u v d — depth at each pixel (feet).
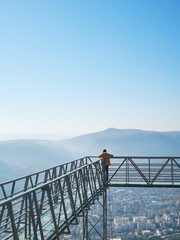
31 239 30.22
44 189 27.02
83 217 44.37
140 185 65.10
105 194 64.95
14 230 19.75
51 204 27.14
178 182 66.49
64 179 37.27
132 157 65.57
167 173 64.75
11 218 19.72
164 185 64.39
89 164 49.55
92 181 52.85
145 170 65.77
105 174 65.51
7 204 19.49
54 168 44.93
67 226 32.65
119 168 66.03
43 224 35.27
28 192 22.72
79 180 43.34
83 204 44.06
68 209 43.47
